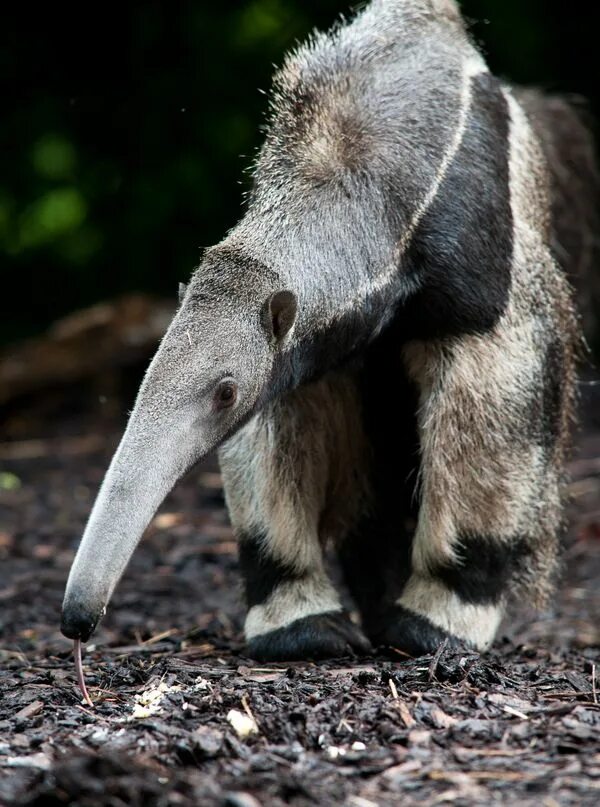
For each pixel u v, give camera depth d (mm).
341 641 9984
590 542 16109
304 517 10250
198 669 9344
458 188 9617
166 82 26172
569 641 12359
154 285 26609
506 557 10156
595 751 7266
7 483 19469
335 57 9922
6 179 26062
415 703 8133
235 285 8688
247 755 7188
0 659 10727
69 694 8539
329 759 7195
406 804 6562
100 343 24438
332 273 9188
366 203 9367
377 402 10586
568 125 14711
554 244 12898
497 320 9734
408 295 9594
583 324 15125
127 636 11852
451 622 9992
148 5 26203
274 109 10000
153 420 8094
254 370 8617
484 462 9828
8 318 27219
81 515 17812
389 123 9641
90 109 26406
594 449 20078
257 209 9336
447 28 10516
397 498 11336
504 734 7535
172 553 15656
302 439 10203
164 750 7191
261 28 25688
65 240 26203
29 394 23719
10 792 6570
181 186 25797
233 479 10297
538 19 25938
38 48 26625
